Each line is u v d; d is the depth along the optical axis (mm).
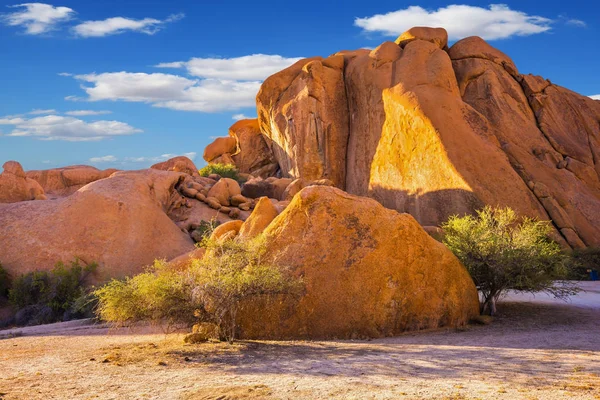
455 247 15758
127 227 28625
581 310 15625
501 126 39188
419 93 38344
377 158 41094
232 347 10672
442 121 36469
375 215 13500
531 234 15906
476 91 41000
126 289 11391
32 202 30016
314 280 12500
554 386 6676
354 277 12609
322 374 7941
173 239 29859
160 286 11273
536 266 15398
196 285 11602
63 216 28391
